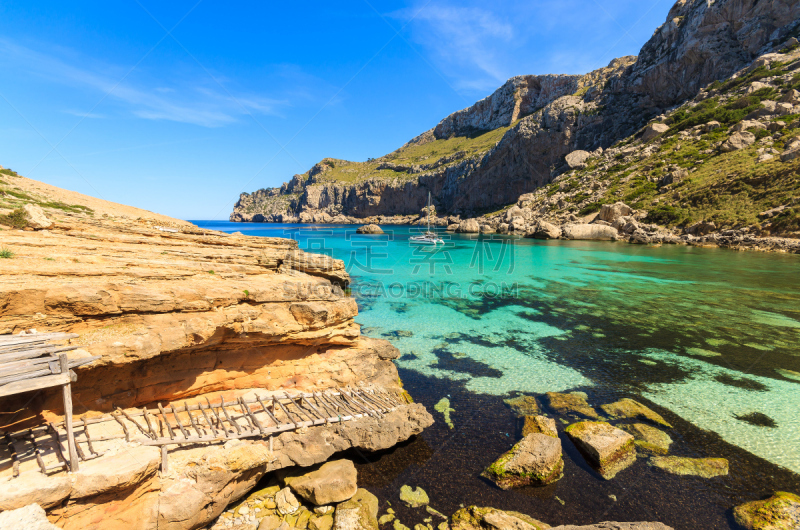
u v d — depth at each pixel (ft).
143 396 26.68
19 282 24.07
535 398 38.88
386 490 25.61
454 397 38.99
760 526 22.13
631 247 161.58
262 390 32.58
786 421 34.35
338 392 34.99
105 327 24.85
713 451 29.99
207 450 23.79
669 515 23.62
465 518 22.76
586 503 24.61
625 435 30.12
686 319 64.90
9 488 16.43
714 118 219.41
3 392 15.89
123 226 48.55
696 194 177.27
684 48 261.85
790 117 185.68
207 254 44.09
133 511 19.61
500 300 79.00
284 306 33.94
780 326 60.54
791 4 232.53
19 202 58.65
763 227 140.05
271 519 22.66
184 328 26.63
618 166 244.83
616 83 308.81
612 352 51.13
